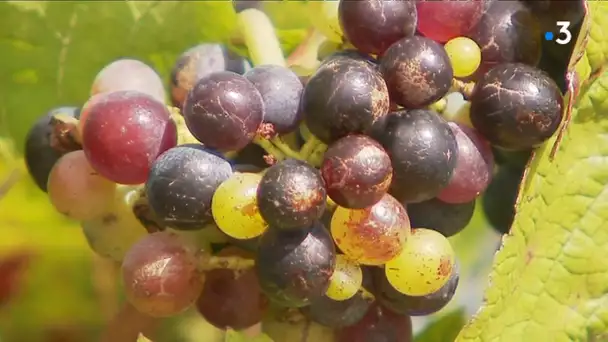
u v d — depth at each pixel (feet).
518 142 0.76
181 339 0.85
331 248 0.72
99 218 0.82
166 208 0.72
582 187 0.82
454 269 0.79
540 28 0.83
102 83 0.82
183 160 0.72
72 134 0.82
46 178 0.84
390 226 0.72
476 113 0.76
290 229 0.71
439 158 0.72
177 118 0.78
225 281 0.80
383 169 0.69
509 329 0.80
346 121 0.70
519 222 0.79
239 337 0.80
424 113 0.73
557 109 0.75
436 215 0.79
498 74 0.76
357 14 0.73
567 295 0.82
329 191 0.70
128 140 0.74
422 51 0.72
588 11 0.79
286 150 0.73
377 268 0.78
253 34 0.83
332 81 0.70
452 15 0.76
